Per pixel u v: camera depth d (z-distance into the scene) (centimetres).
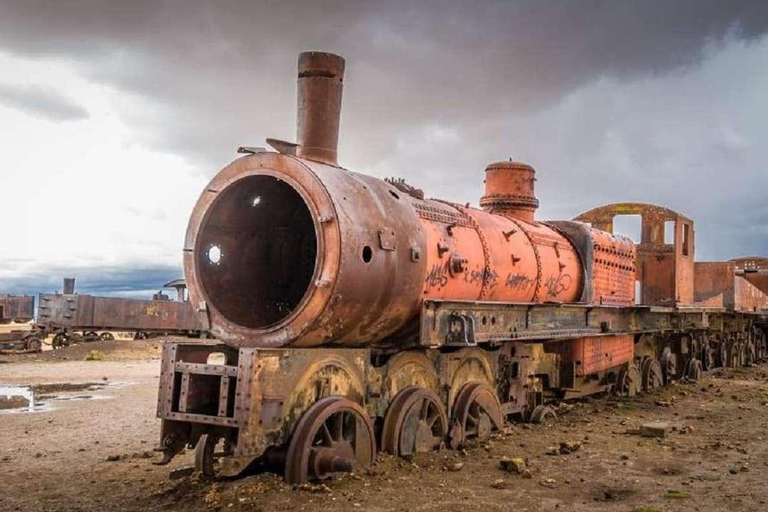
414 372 828
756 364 2444
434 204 918
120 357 2745
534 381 1092
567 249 1212
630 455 868
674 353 1756
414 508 622
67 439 984
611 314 1286
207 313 729
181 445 688
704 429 1066
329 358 702
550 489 705
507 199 1210
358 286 687
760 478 755
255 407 622
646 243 1666
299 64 796
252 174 720
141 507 632
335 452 676
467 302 845
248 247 810
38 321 3048
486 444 895
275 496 627
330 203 675
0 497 677
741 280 2303
